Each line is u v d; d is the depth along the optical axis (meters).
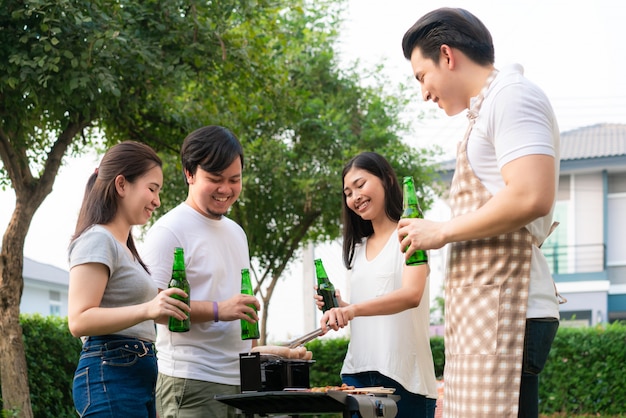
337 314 3.10
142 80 6.55
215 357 3.26
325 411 2.57
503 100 2.29
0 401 6.47
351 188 3.65
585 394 9.66
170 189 9.84
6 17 5.83
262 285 11.41
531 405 2.36
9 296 6.31
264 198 10.19
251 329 3.33
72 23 5.89
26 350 7.28
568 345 9.75
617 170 18.22
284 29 9.96
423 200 11.05
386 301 3.20
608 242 18.44
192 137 3.29
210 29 6.68
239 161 3.30
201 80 7.10
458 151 2.46
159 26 6.44
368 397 2.55
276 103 7.92
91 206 2.83
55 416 7.57
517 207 2.20
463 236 2.29
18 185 6.44
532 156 2.21
